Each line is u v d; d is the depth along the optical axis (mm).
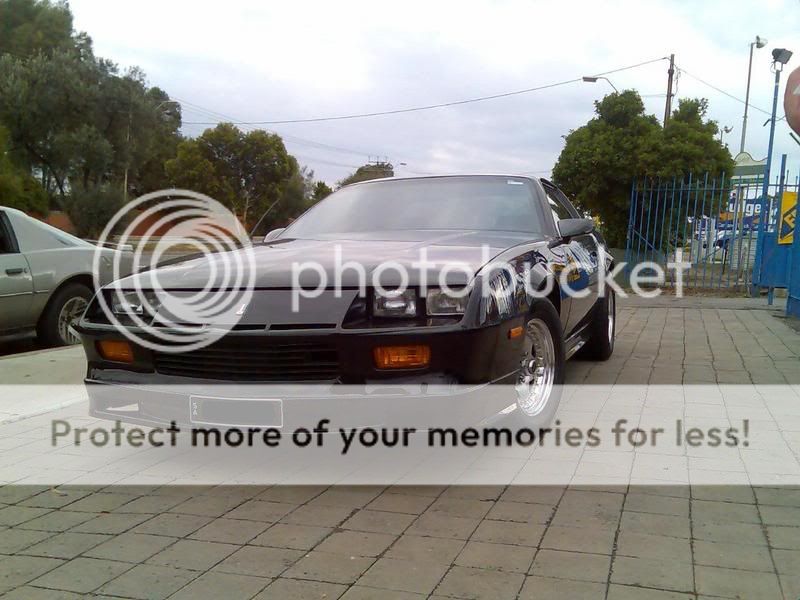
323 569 2650
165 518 3143
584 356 6234
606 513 3078
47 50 37719
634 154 14852
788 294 9258
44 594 2514
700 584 2484
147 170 44281
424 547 2805
